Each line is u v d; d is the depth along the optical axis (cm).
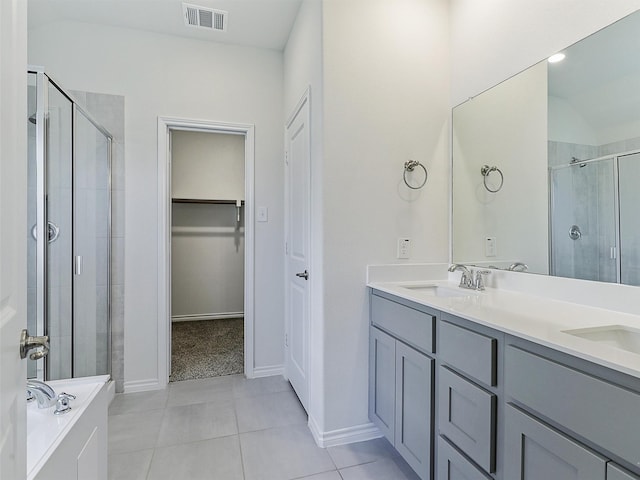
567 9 142
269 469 163
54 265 182
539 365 91
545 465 89
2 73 60
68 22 238
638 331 104
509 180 169
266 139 277
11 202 64
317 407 188
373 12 190
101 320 236
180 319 440
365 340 188
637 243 119
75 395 114
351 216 185
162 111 254
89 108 241
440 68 205
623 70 123
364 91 188
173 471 161
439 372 133
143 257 250
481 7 184
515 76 165
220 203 445
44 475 79
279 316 280
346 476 158
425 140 201
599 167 131
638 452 69
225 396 239
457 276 197
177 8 228
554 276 147
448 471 127
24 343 68
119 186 246
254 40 266
